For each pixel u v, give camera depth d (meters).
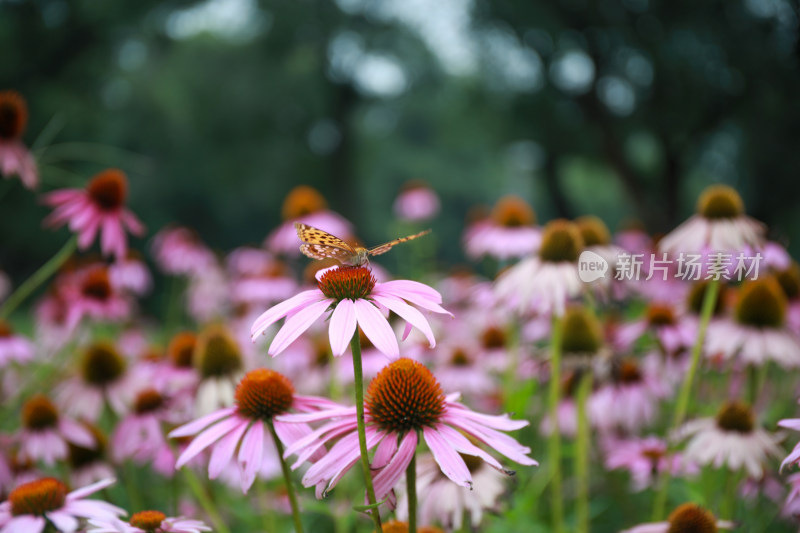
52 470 1.01
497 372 1.61
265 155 9.37
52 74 5.97
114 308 1.37
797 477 0.73
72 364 1.20
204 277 2.27
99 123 6.42
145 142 8.99
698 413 1.09
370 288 0.68
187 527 0.72
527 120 5.76
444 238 13.18
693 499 0.93
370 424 0.68
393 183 14.03
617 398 1.14
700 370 1.02
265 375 0.74
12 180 1.15
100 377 1.05
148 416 0.99
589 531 1.15
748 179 4.77
